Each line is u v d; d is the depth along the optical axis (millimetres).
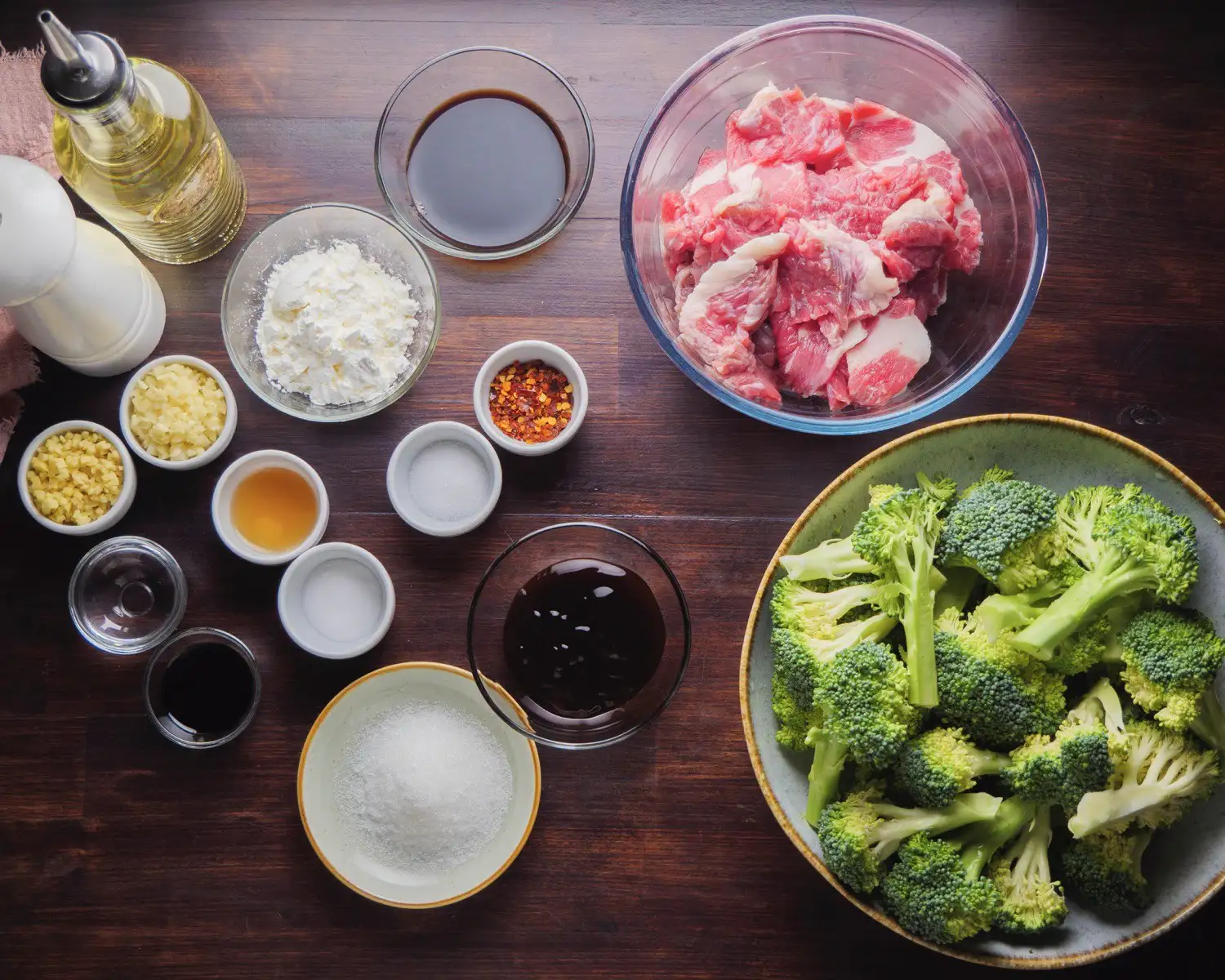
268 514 732
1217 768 651
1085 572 650
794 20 699
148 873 733
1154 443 734
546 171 736
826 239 682
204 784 735
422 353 724
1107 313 736
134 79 633
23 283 617
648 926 729
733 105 729
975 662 638
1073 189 736
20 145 731
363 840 728
